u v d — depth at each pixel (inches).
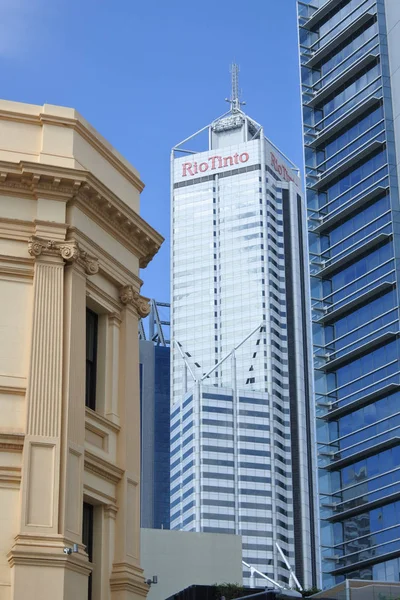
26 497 1469.0
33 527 1455.5
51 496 1481.3
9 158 1654.8
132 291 1770.4
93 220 1708.9
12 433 1499.8
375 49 6382.9
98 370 1706.4
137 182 1878.7
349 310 6141.7
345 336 6107.3
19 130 1684.3
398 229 5964.6
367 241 6117.1
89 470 1593.3
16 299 1593.3
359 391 5895.7
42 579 1424.7
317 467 6003.9
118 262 1755.7
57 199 1643.7
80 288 1632.6
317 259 6461.6
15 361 1560.0
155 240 1838.1
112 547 1608.0
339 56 6702.8
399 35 6314.0
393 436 5600.4
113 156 1818.4
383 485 5580.7
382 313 5895.7
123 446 1672.0
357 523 5693.9
